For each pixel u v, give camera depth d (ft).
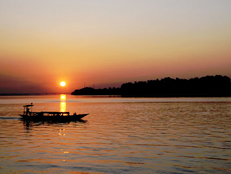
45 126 180.75
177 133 140.26
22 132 151.84
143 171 77.97
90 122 199.41
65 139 126.72
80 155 94.94
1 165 83.61
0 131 156.25
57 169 80.02
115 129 158.51
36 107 421.59
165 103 484.74
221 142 115.24
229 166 81.71
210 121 193.06
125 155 94.73
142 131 148.87
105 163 85.46
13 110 345.72
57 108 391.04
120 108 366.02
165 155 94.38
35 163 85.61
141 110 319.27
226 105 397.39
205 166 81.82
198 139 122.52
